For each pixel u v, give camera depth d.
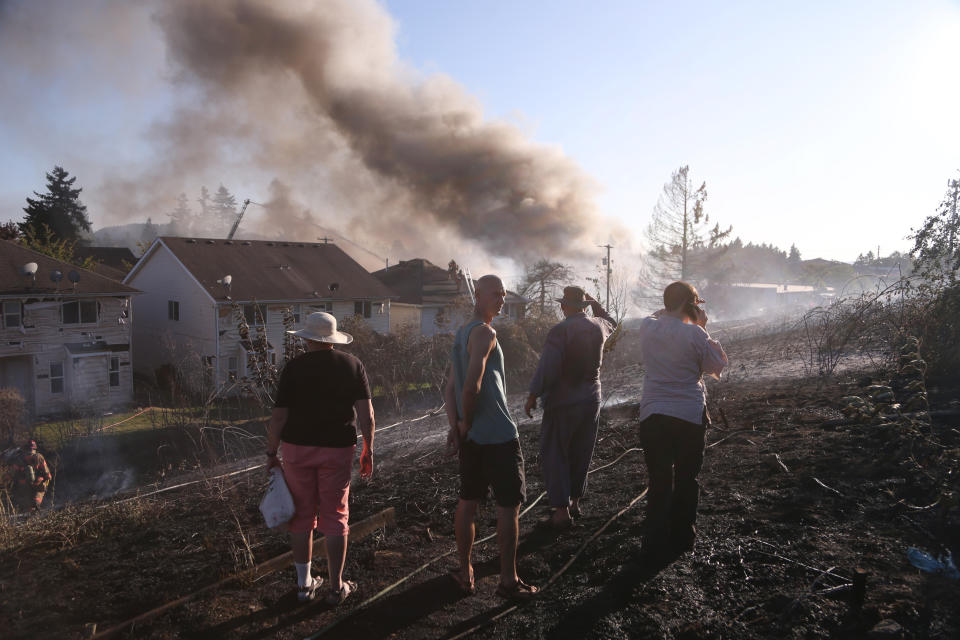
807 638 2.39
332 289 32.34
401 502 4.57
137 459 13.88
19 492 10.05
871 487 3.73
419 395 15.05
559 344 3.68
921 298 6.52
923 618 2.40
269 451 3.02
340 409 2.97
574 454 3.85
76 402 24.64
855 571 2.83
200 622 2.82
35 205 59.53
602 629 2.58
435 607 2.88
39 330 24.38
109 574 3.49
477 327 2.95
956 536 3.03
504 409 2.98
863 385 6.43
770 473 4.26
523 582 3.04
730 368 9.42
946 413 4.63
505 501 2.91
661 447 3.18
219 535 4.12
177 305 30.30
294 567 3.46
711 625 2.53
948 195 6.50
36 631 2.80
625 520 3.78
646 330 3.31
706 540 3.34
